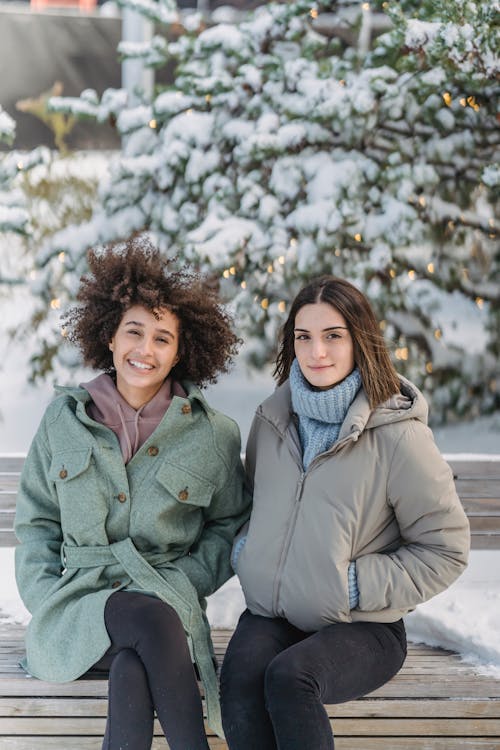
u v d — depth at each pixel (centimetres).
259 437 231
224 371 259
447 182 480
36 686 224
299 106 426
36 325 488
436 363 496
